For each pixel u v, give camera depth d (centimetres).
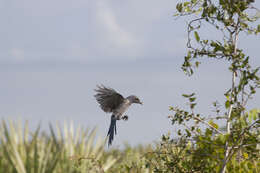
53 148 2305
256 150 1083
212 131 1103
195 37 1120
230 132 1081
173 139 1145
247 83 1027
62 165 2056
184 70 1130
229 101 1065
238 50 1091
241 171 1081
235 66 1058
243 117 1043
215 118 1092
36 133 2222
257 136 1038
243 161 1107
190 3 1117
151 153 1211
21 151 2217
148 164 1211
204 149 1104
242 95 1041
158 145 1197
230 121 1056
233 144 1058
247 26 1071
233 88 1072
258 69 1017
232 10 1089
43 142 2272
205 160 1120
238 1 1087
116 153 2242
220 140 1030
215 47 1109
